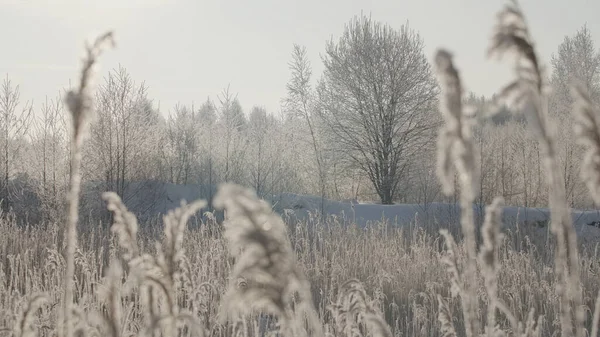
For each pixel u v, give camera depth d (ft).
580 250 40.57
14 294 16.56
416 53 92.48
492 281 5.68
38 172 55.72
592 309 23.95
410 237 44.86
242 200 4.23
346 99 93.20
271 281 4.24
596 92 124.06
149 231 40.68
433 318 23.52
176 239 5.68
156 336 7.72
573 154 71.92
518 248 39.91
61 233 37.09
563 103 95.20
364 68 92.17
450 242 7.02
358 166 93.86
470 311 5.53
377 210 61.98
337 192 92.63
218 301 19.56
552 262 34.17
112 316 5.57
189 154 77.92
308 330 15.48
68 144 55.98
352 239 40.47
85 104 4.95
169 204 64.95
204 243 28.43
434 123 89.20
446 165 4.36
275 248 4.22
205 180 75.20
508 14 4.34
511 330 17.88
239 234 4.20
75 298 19.15
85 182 57.62
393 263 33.55
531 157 78.74
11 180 61.41
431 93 90.38
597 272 29.81
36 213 56.34
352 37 93.40
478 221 44.96
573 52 140.36
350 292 9.34
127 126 62.18
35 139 56.80
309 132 93.09
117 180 58.65
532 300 23.39
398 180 89.45
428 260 33.14
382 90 92.27
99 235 33.58
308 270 32.12
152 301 5.88
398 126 91.61
